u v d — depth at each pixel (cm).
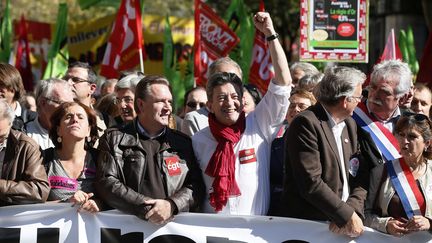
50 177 799
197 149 806
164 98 782
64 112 802
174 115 1105
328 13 1086
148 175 774
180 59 2208
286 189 780
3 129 762
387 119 894
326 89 762
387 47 1304
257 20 802
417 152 783
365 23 1085
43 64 2392
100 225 787
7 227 782
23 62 1900
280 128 905
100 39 2108
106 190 768
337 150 763
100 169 777
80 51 2125
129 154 777
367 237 786
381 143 871
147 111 783
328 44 1088
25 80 1900
